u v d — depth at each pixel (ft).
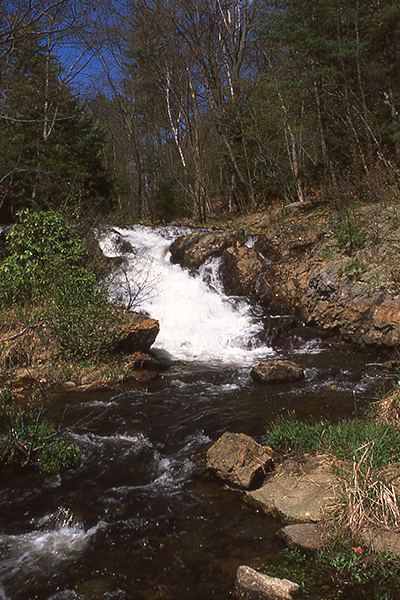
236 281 44.42
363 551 11.13
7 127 56.59
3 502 14.52
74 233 35.70
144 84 90.53
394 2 49.57
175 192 84.74
